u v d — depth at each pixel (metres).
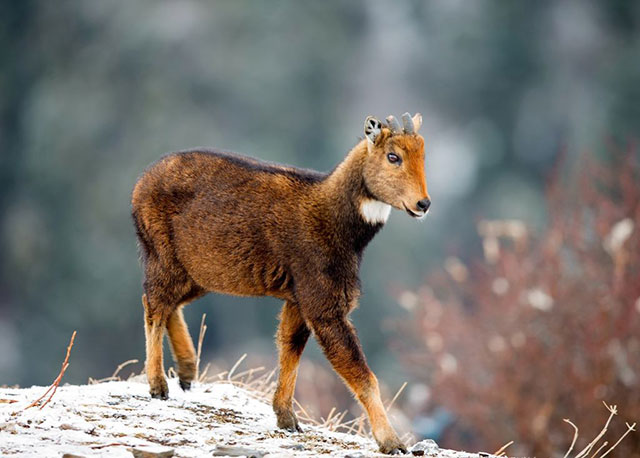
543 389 49.53
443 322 55.97
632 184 52.78
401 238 158.88
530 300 49.91
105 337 164.75
